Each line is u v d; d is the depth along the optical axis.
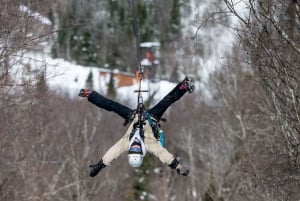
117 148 32.12
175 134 129.88
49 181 85.44
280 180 43.34
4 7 43.06
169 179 130.38
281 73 38.34
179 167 31.48
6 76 44.41
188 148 110.06
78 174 87.50
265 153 50.84
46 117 69.69
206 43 103.00
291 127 42.03
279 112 42.78
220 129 88.44
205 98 104.38
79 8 51.62
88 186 94.38
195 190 112.62
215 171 91.50
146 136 31.75
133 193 123.62
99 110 106.00
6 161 64.31
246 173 55.03
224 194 88.25
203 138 100.75
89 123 102.56
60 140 88.50
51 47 64.75
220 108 89.00
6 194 66.19
